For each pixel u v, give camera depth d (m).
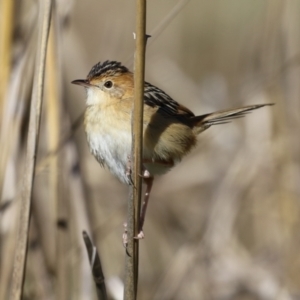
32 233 9.77
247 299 11.08
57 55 9.05
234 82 14.56
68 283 9.50
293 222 10.98
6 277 9.16
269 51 11.57
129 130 8.45
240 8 16.22
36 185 9.93
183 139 8.97
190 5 16.39
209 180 12.76
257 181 11.64
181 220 12.45
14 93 8.88
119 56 12.59
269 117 11.20
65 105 9.33
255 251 11.77
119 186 12.41
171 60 15.15
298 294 10.71
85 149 12.17
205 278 11.16
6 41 8.81
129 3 15.64
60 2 9.26
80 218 9.43
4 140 8.87
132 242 6.82
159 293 10.96
